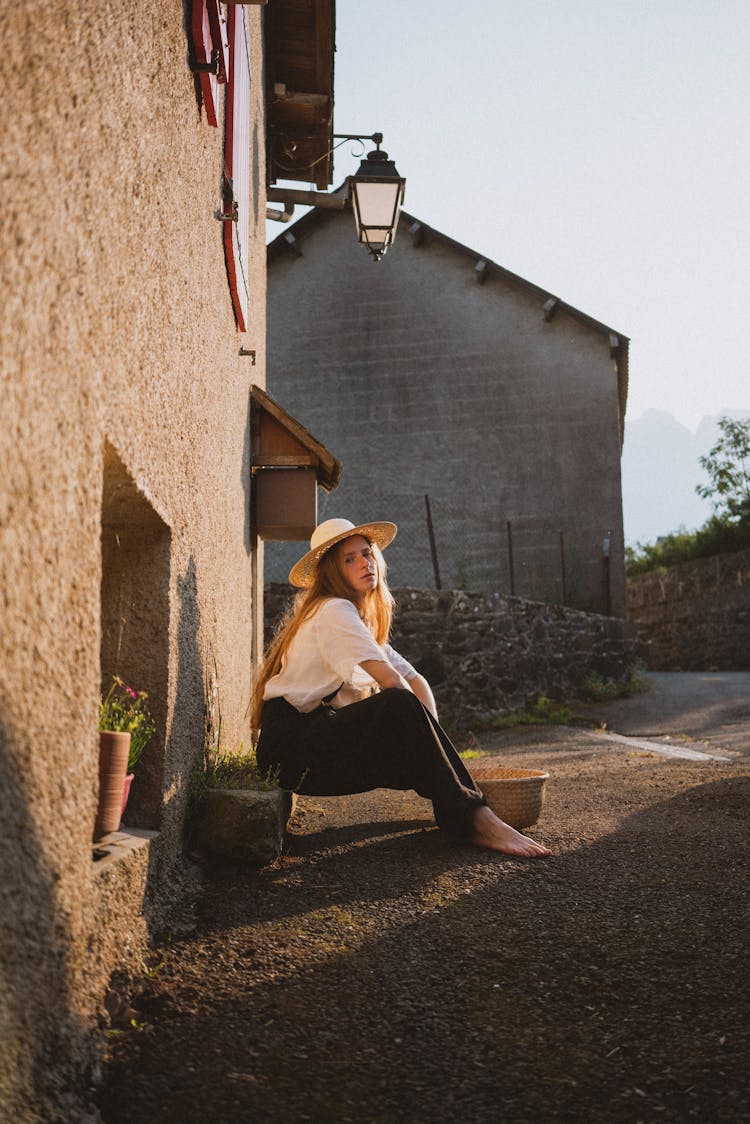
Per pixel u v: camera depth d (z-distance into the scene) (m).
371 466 16.23
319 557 3.76
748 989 1.99
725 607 19.39
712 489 22.36
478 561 15.83
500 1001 1.96
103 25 1.81
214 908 2.48
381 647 3.85
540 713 11.71
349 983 2.04
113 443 1.92
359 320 16.56
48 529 1.49
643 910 2.50
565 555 15.67
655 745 8.27
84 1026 1.62
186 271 2.92
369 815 3.88
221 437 4.00
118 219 1.96
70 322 1.61
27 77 1.39
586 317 15.69
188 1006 1.89
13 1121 1.28
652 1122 1.51
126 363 2.05
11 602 1.34
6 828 1.32
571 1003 1.95
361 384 16.42
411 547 15.98
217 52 3.33
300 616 3.54
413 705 3.16
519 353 16.20
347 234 16.78
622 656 14.34
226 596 4.18
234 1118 1.51
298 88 7.96
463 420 16.17
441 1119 1.52
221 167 3.96
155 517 2.47
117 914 1.91
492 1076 1.66
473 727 11.23
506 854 3.03
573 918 2.44
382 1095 1.60
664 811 3.80
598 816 3.73
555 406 16.00
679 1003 1.94
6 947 1.31
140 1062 1.66
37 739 1.44
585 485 15.78
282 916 2.43
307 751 3.23
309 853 3.07
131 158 2.08
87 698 1.69
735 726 9.51
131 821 2.48
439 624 11.77
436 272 16.53
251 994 1.97
